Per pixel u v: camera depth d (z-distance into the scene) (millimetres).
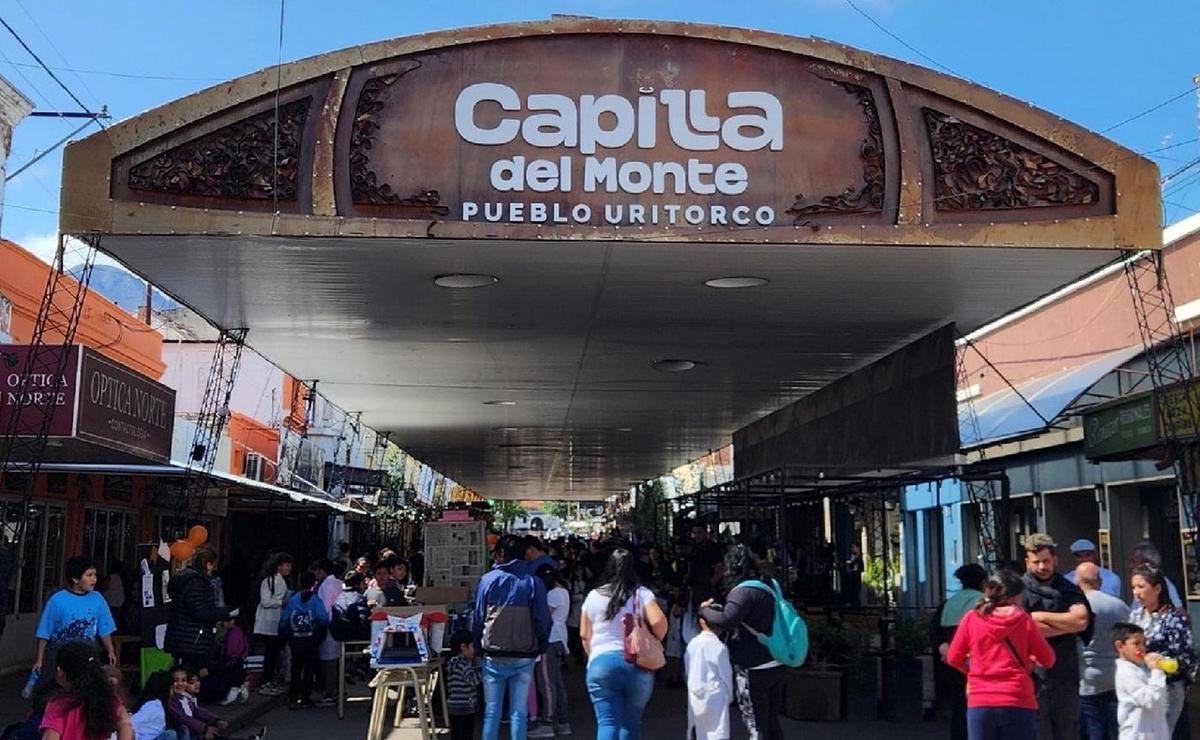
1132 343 16000
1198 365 13914
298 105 8945
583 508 100000
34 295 15312
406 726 11625
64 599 8633
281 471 27641
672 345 14219
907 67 9086
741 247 9203
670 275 10367
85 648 5832
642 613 7961
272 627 14086
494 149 8961
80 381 9922
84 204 8781
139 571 13117
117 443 10945
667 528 33125
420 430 25203
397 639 10633
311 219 8812
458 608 12648
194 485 17594
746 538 14891
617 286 10859
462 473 39312
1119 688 7156
